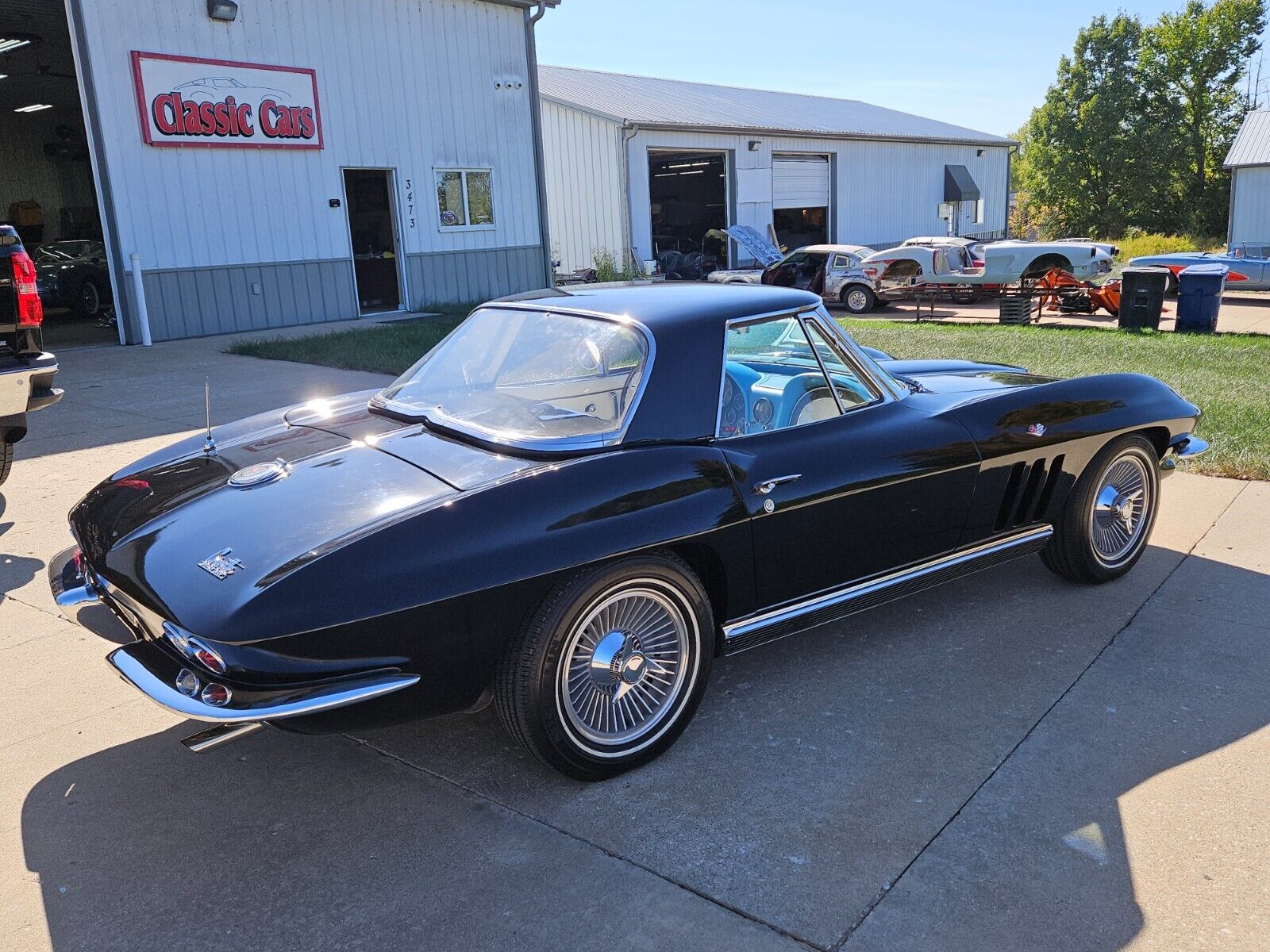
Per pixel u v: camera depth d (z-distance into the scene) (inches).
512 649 105.7
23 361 195.9
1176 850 99.5
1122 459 165.6
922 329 549.6
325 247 612.4
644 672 115.0
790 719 127.8
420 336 506.3
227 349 486.3
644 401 118.2
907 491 137.8
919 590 146.0
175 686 97.0
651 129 932.0
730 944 87.8
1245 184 1170.0
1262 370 372.5
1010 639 149.7
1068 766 115.0
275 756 122.0
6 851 103.5
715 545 117.4
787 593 130.1
